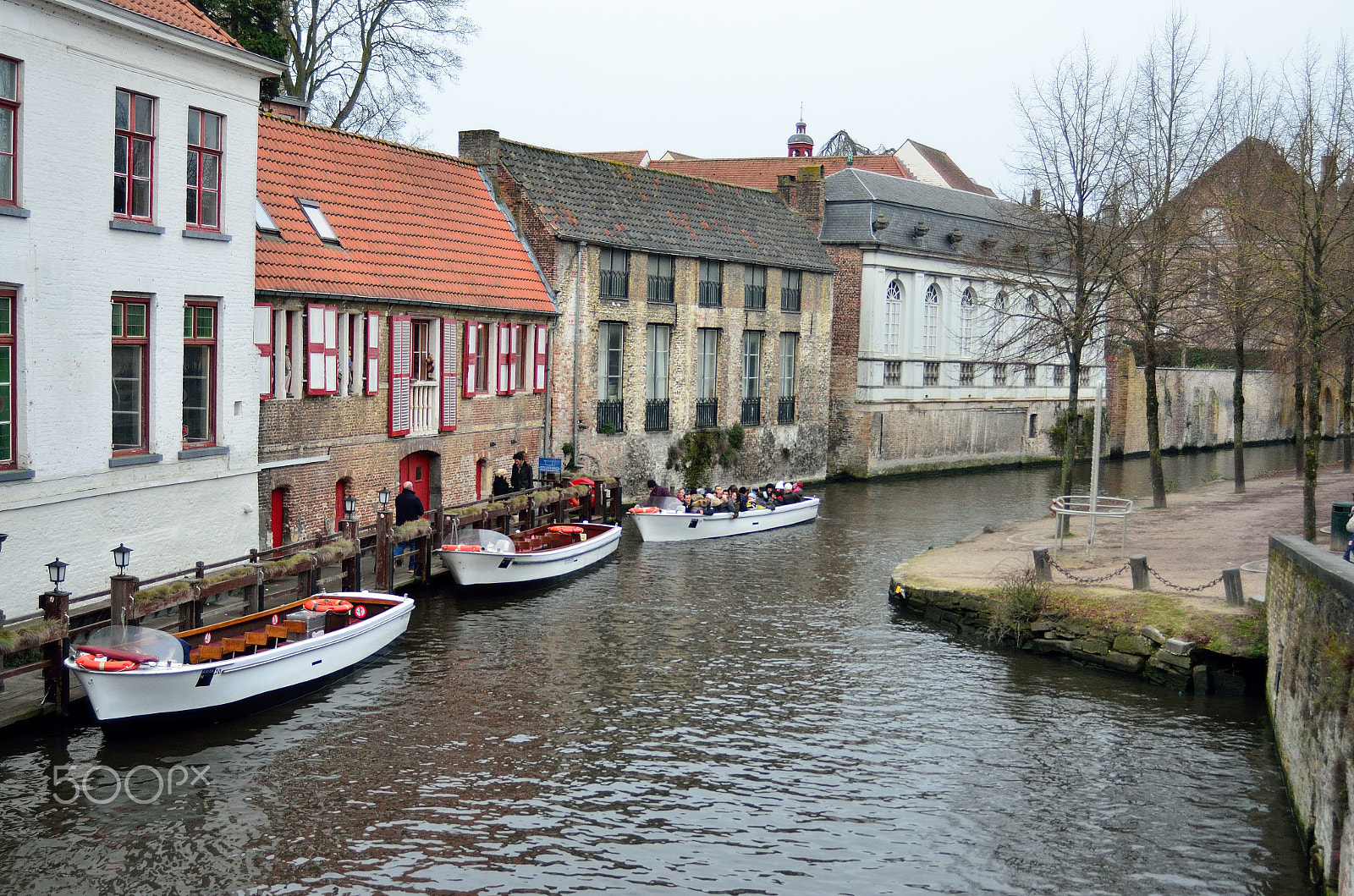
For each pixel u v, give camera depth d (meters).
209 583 15.02
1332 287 20.59
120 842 10.85
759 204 38.91
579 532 23.84
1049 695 16.14
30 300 14.27
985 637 18.92
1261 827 12.05
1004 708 15.59
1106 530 25.25
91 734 13.08
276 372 19.89
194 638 14.37
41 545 14.60
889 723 14.90
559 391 29.27
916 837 11.67
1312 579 11.91
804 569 24.30
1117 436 51.12
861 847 11.41
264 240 20.55
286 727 13.97
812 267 38.19
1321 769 10.77
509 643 17.95
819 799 12.51
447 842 11.17
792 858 11.13
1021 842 11.62
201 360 17.52
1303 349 22.81
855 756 13.77
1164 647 16.53
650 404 32.72
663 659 17.38
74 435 15.03
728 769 13.23
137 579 13.85
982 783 13.04
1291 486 33.25
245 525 18.38
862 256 40.06
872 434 40.81
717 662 17.33
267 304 19.53
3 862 10.37
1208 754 14.05
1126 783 13.12
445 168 28.17
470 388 25.52
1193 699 16.17
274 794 12.06
